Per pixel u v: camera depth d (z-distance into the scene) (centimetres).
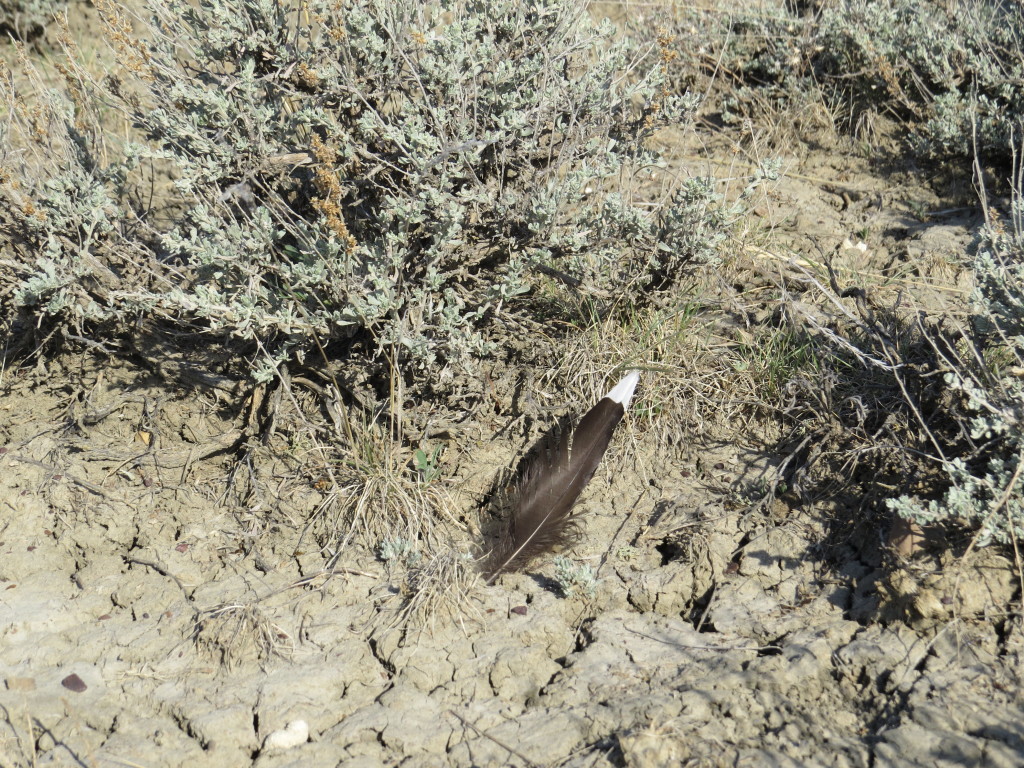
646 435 99
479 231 99
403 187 98
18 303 98
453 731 76
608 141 101
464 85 99
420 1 101
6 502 94
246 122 97
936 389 94
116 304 101
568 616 86
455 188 99
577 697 78
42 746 76
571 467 91
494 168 100
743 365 101
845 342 96
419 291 94
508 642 82
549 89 99
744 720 75
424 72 98
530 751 74
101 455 97
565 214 104
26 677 80
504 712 78
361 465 93
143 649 82
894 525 85
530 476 92
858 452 91
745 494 93
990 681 76
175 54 105
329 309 96
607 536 92
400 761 74
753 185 100
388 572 88
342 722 77
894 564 83
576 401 99
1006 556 81
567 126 101
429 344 93
